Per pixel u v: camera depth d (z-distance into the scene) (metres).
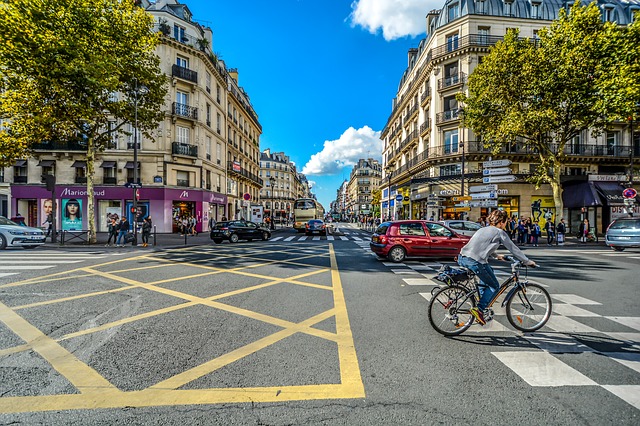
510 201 25.94
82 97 14.11
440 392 2.65
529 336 3.97
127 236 15.75
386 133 49.06
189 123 25.89
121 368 3.07
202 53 26.52
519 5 26.48
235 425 2.22
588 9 15.52
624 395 2.62
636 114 15.00
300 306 5.22
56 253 11.88
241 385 2.76
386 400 2.54
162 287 6.48
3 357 3.29
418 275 7.92
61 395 2.58
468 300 4.11
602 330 4.19
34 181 24.28
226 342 3.72
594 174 24.09
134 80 15.59
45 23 12.45
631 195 15.90
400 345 3.66
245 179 39.94
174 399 2.54
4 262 9.49
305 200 32.25
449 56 26.66
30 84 13.30
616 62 14.53
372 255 12.04
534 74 16.45
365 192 96.44
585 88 15.67
